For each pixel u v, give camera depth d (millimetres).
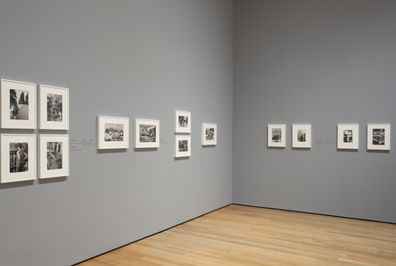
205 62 8812
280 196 9500
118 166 6176
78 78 5418
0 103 4402
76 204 5383
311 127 9070
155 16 7039
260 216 8688
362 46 8445
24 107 4660
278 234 7043
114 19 6059
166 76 7383
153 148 7031
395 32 8078
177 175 7785
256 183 9867
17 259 4562
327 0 8875
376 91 8281
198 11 8516
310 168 9086
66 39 5219
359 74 8477
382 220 8188
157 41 7105
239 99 10141
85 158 5547
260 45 9797
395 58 8070
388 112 8148
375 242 6543
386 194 8164
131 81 6438
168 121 7453
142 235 6703
